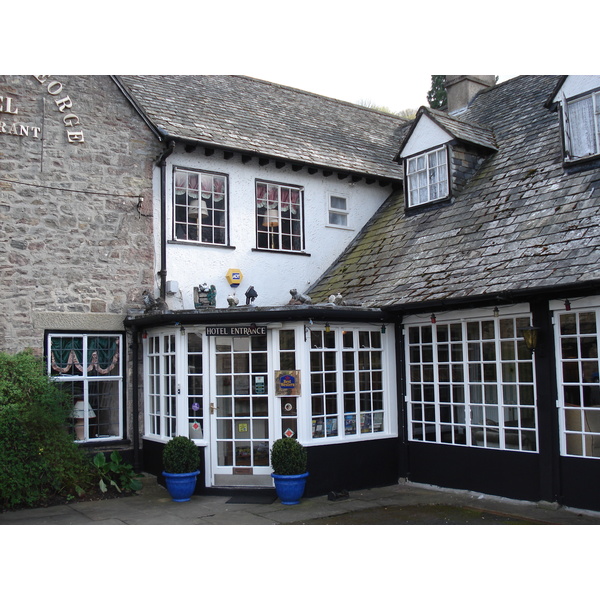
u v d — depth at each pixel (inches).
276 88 610.2
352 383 388.5
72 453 360.2
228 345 377.7
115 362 410.3
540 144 446.9
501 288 327.6
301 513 320.5
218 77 568.1
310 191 514.9
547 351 317.1
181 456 351.6
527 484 324.8
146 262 426.6
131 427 411.2
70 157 403.9
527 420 328.8
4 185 379.6
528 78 560.4
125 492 370.6
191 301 442.3
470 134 480.1
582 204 358.3
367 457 384.8
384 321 398.0
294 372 362.6
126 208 422.0
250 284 472.7
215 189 464.8
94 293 404.2
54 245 392.8
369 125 636.1
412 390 395.9
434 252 420.8
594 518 292.2
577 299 304.2
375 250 486.9
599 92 383.6
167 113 456.1
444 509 322.3
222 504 343.0
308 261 506.6
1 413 334.3
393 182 556.4
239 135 475.2
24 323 377.4
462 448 360.2
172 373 392.8
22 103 390.3
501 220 398.9
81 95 412.2
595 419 299.0
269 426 366.3
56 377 385.7
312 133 545.6
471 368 358.6
